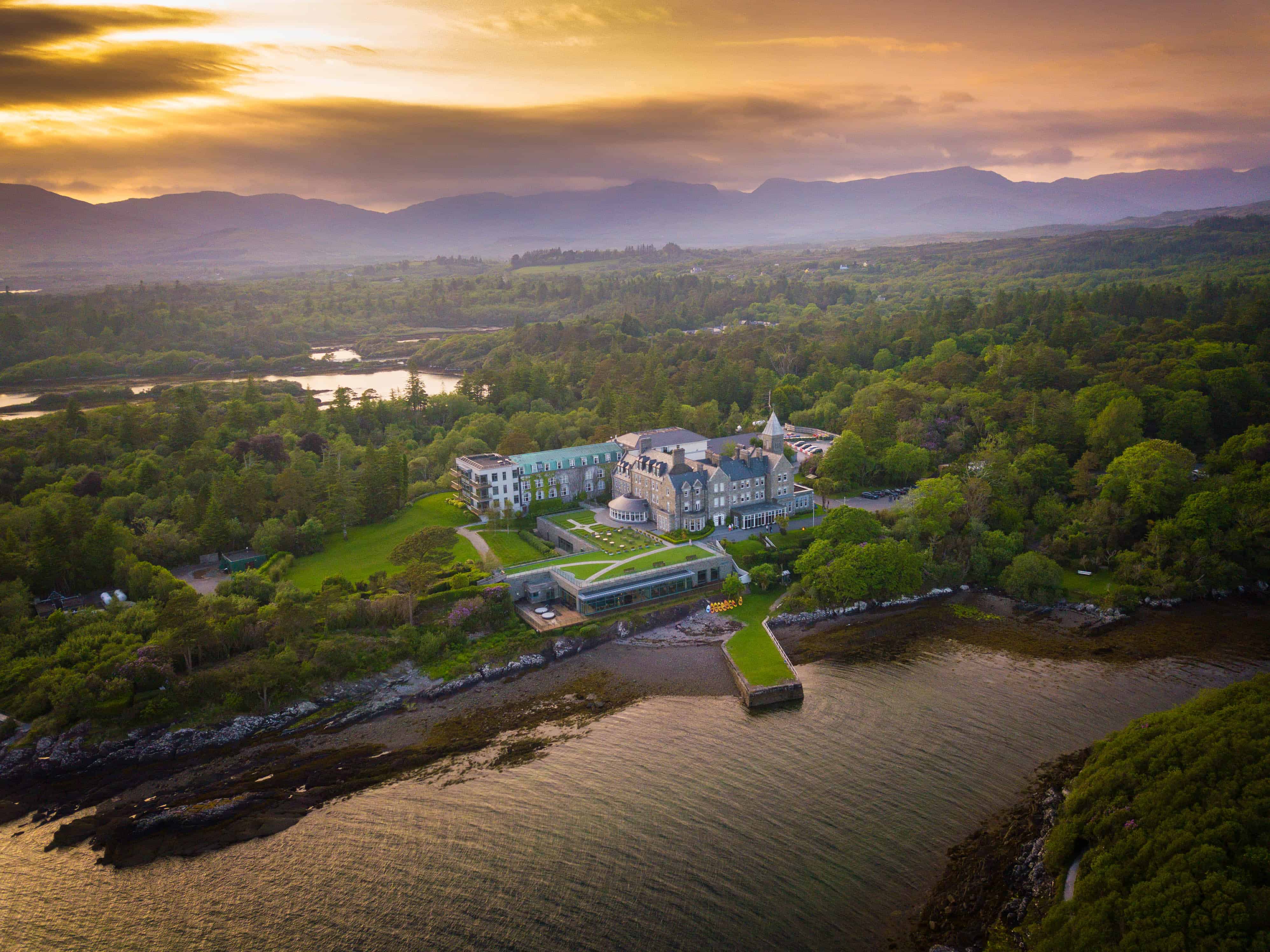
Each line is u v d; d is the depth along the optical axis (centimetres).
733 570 16500
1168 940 6181
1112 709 11362
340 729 11856
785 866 8488
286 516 17550
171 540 16562
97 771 10956
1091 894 7019
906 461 19938
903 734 10912
